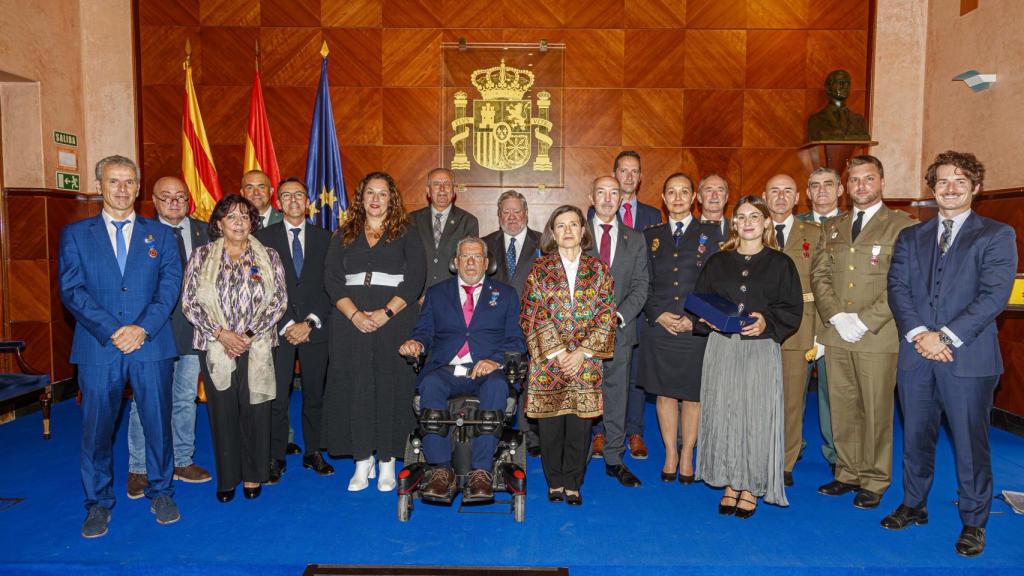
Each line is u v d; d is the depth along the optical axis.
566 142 6.95
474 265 3.68
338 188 6.25
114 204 3.28
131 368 3.31
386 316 3.74
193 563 2.89
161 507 3.35
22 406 5.64
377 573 2.80
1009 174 5.37
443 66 6.89
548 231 3.66
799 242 3.94
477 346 3.72
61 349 6.29
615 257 4.01
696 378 3.90
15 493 3.78
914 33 6.71
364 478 3.84
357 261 3.83
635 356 4.61
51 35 6.27
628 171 4.71
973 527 3.07
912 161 6.78
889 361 3.56
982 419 3.07
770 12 6.87
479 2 6.85
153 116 6.90
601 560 2.94
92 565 2.88
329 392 3.87
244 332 3.54
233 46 6.88
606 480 4.08
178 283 3.47
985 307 2.99
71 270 3.20
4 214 6.02
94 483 3.25
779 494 3.43
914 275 3.28
